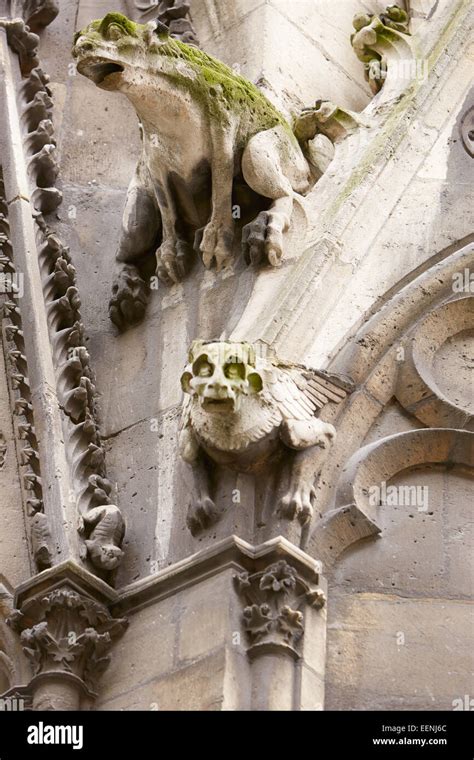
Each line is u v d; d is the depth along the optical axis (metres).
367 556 10.99
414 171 13.02
